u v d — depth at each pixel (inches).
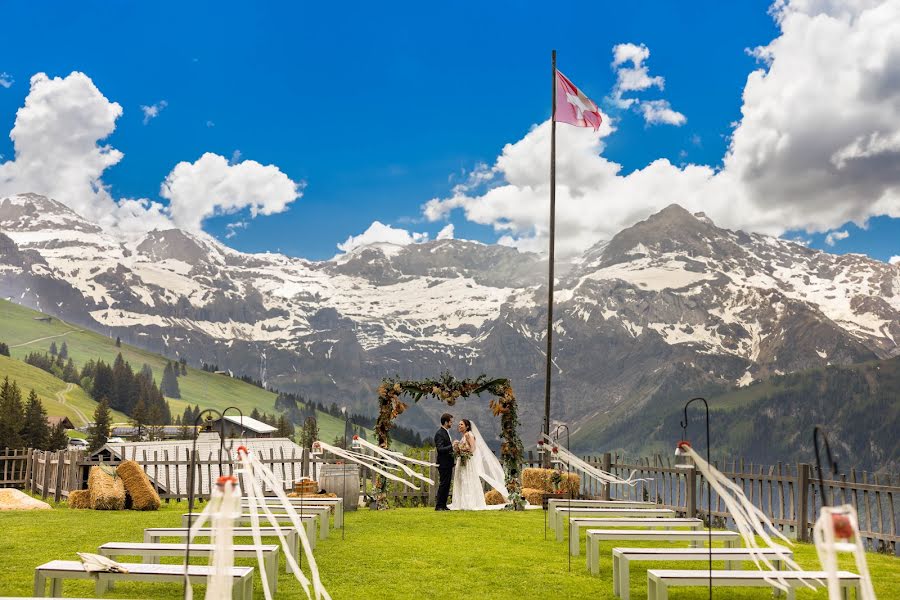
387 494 855.1
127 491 779.4
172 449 1487.5
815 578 303.4
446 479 792.9
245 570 293.3
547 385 980.6
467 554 484.1
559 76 1056.2
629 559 354.0
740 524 235.8
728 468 681.6
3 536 530.9
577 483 864.3
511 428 852.6
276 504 543.2
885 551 536.1
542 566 442.3
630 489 809.5
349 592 366.3
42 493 1037.2
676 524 471.5
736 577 310.0
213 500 206.8
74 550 467.5
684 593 379.6
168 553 346.0
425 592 369.1
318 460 890.7
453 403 852.6
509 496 835.4
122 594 350.9
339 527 614.2
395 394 861.2
